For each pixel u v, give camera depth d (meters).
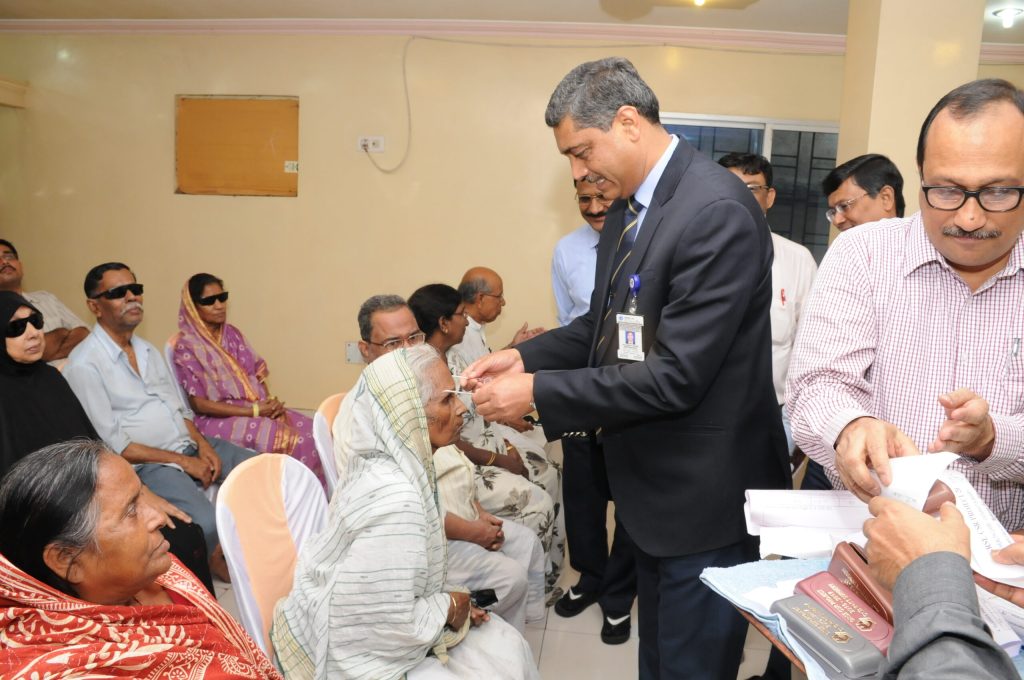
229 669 1.06
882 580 0.80
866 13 3.24
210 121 5.21
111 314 2.82
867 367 1.19
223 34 5.10
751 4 4.28
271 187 5.24
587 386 1.38
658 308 1.40
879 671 0.78
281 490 1.66
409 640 1.40
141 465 2.77
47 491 0.94
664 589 1.51
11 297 2.29
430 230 5.21
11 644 0.91
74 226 5.40
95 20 5.07
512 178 5.12
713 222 1.31
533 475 2.83
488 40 4.98
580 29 4.86
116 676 0.93
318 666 1.42
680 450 1.44
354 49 5.06
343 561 1.43
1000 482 1.14
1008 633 0.83
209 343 3.43
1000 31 4.50
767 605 0.97
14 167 5.38
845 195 2.52
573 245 3.08
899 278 1.17
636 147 1.40
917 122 3.14
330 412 2.31
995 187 0.95
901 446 0.97
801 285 2.79
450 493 2.10
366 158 5.16
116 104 5.25
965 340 1.13
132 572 1.00
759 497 1.12
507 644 1.63
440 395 1.57
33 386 2.36
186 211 5.31
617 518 1.56
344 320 5.33
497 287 3.45
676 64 4.93
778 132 4.98
